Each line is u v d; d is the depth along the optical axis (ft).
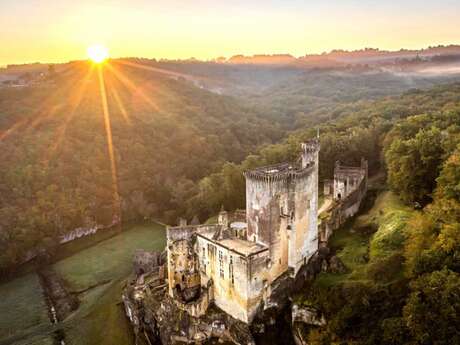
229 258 218.79
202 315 229.66
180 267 251.80
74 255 398.21
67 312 286.46
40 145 505.66
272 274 222.69
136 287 280.72
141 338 245.04
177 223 475.31
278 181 217.36
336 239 270.67
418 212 234.99
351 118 608.60
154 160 569.23
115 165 540.93
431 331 146.10
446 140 264.72
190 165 579.07
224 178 469.16
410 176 268.82
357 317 182.50
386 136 421.18
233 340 215.10
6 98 629.51
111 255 391.45
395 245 215.51
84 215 463.01
